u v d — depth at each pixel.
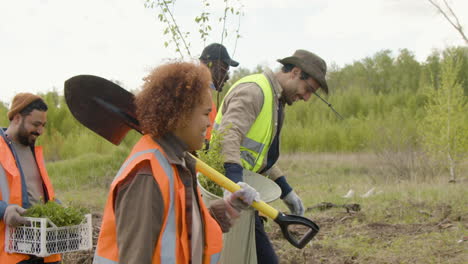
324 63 3.75
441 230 6.41
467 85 26.89
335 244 5.98
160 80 2.12
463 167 14.09
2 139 3.53
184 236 2.09
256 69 34.88
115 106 2.32
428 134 13.98
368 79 38.62
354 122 20.98
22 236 3.24
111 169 13.70
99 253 2.08
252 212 3.24
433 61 37.09
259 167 3.59
